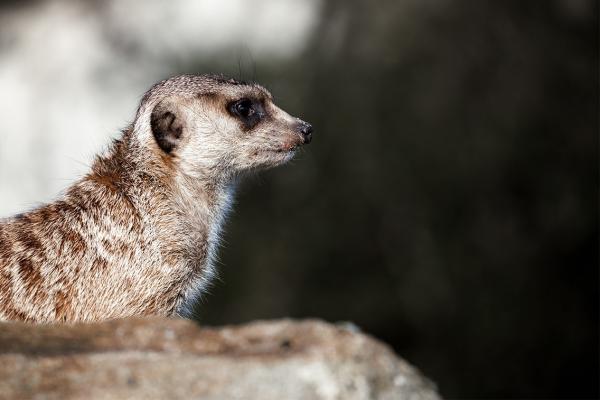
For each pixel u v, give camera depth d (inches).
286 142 322.0
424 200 735.7
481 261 722.2
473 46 773.9
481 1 784.9
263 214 746.2
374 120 754.2
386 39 777.6
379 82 763.4
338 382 175.0
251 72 781.9
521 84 762.8
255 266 731.4
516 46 773.9
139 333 197.0
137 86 823.1
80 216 280.1
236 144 313.6
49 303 268.5
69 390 172.2
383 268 727.1
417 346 712.4
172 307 289.6
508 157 742.5
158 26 846.5
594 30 786.2
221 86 313.9
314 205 742.5
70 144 800.9
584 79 768.3
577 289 724.7
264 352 184.9
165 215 290.5
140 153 295.3
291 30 812.6
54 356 182.2
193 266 296.0
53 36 853.8
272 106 327.9
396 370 185.2
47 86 832.3
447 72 765.9
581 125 754.8
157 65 826.8
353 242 732.0
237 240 737.0
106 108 818.8
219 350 188.5
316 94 764.0
